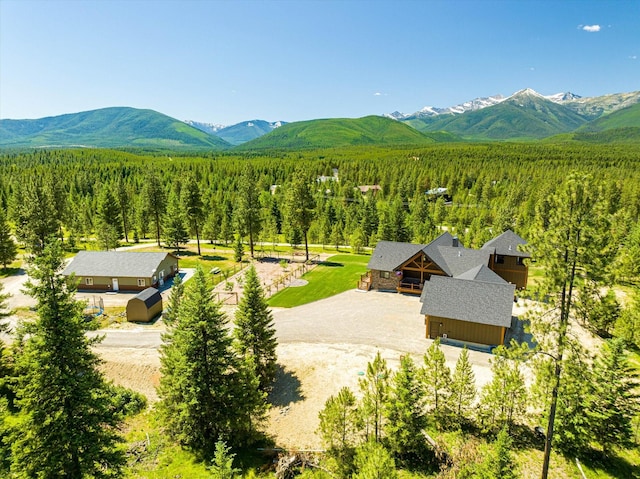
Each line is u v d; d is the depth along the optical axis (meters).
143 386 32.47
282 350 36.44
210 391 24.36
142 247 83.06
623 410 22.05
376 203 134.50
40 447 16.69
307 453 23.98
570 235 18.08
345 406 22.34
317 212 114.00
